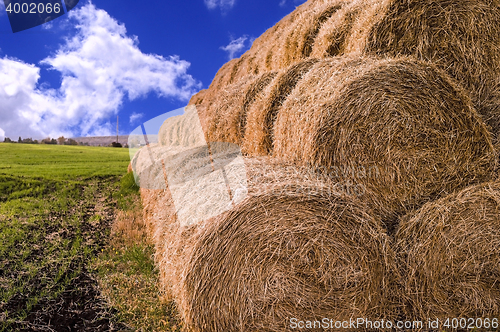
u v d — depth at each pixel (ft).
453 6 8.66
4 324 7.84
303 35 14.69
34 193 21.66
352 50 10.51
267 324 6.81
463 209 7.32
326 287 6.84
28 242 13.01
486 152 7.87
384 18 9.18
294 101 9.02
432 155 7.77
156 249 10.43
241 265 6.70
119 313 8.48
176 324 7.95
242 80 16.06
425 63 7.79
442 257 7.27
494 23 8.70
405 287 7.30
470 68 8.86
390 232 7.82
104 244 13.16
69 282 9.87
